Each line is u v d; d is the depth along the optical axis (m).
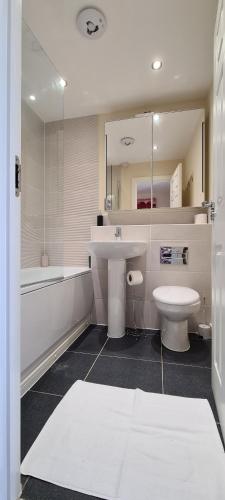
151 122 2.22
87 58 1.69
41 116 2.06
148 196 2.25
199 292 2.00
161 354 1.63
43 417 1.02
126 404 1.10
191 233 2.00
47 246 2.21
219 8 1.02
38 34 1.51
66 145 2.41
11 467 0.59
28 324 1.16
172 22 1.44
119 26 1.46
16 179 0.58
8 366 0.56
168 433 0.93
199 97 2.11
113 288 1.92
